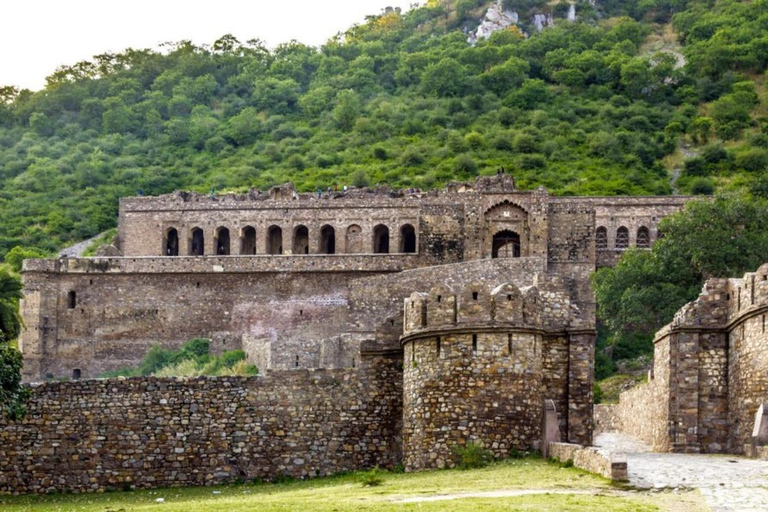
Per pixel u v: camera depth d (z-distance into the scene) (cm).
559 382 5728
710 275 9888
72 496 5862
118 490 5931
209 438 5991
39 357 13788
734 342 5909
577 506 4144
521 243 14550
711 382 6000
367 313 13000
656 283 10094
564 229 14612
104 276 14012
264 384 6031
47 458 5950
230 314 13838
